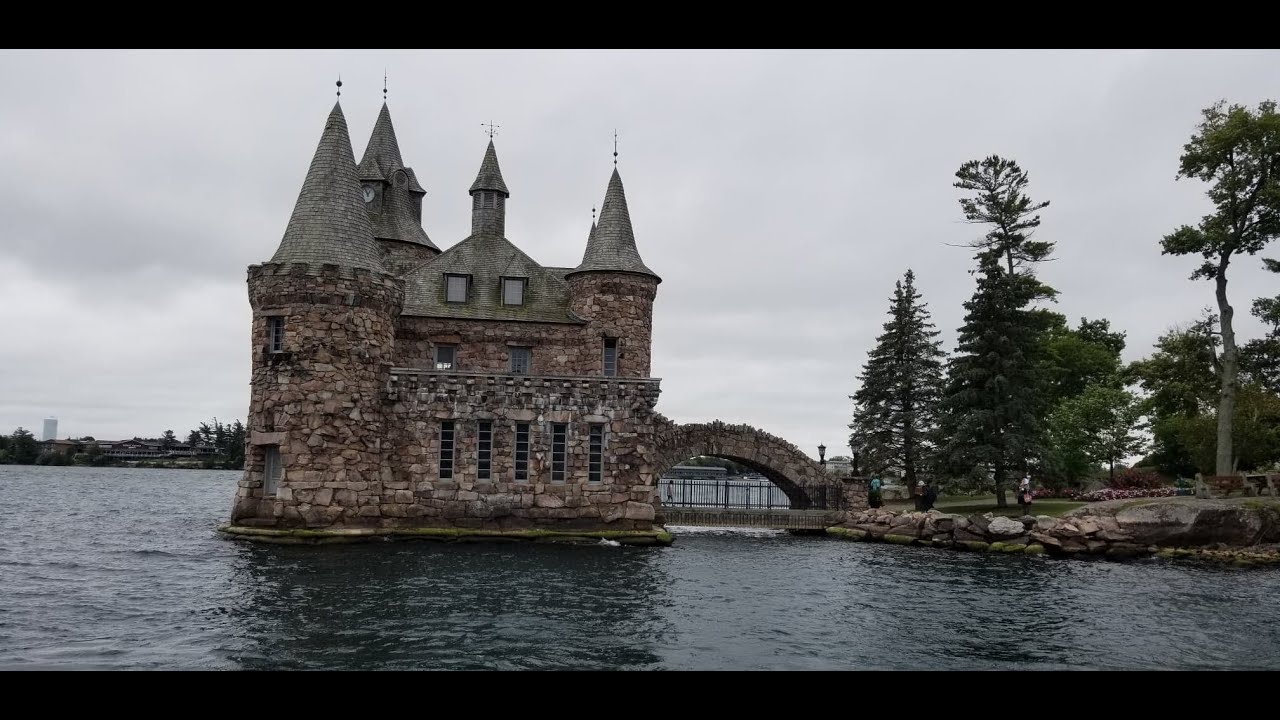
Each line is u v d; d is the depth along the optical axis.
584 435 41.38
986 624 22.94
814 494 52.16
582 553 35.97
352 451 38.28
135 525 47.22
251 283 39.19
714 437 51.16
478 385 40.66
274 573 28.31
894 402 61.72
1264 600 26.83
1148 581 30.78
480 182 51.69
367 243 40.84
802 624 22.66
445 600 24.28
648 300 48.84
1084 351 75.31
